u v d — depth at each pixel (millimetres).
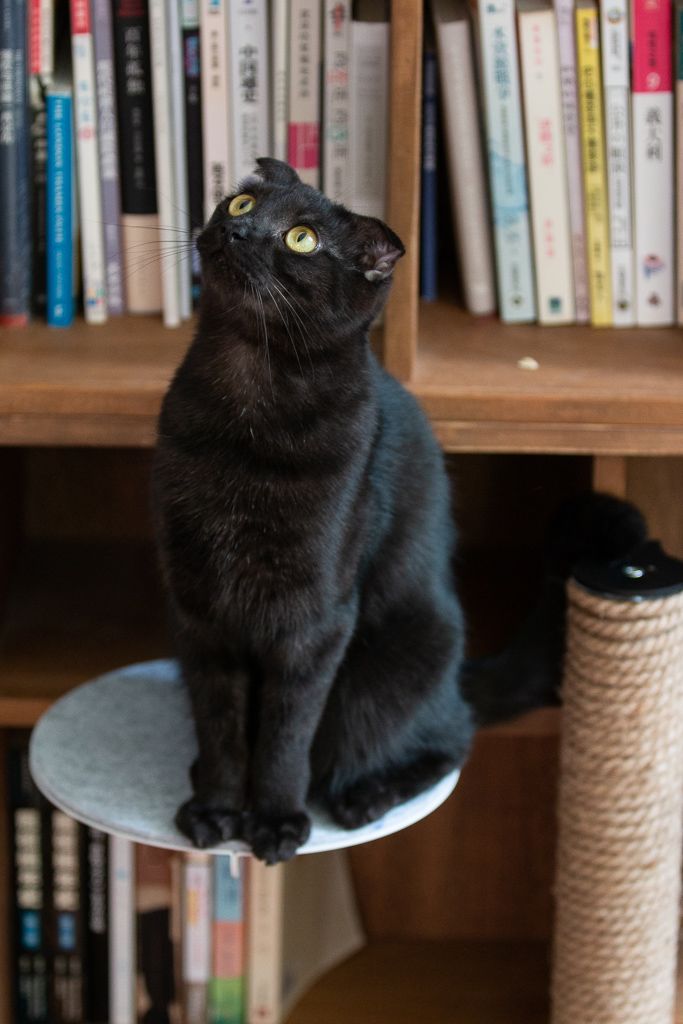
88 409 1259
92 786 1170
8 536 1608
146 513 1737
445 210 1590
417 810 1171
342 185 1387
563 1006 1398
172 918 1554
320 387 1060
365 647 1219
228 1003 1580
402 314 1265
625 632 1215
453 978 1694
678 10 1348
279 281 1028
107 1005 1613
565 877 1354
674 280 1453
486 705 1364
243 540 1068
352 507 1075
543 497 1622
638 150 1402
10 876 1553
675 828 1314
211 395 1068
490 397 1266
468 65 1380
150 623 1575
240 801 1142
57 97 1354
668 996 1394
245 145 1381
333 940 1797
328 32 1331
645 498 1630
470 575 1657
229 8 1334
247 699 1154
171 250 1416
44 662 1487
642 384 1289
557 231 1437
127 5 1340
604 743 1267
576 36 1359
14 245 1392
